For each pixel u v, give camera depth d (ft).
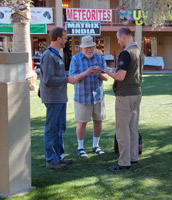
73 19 64.34
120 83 13.12
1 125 10.62
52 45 13.34
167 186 11.83
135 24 65.87
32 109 28.30
